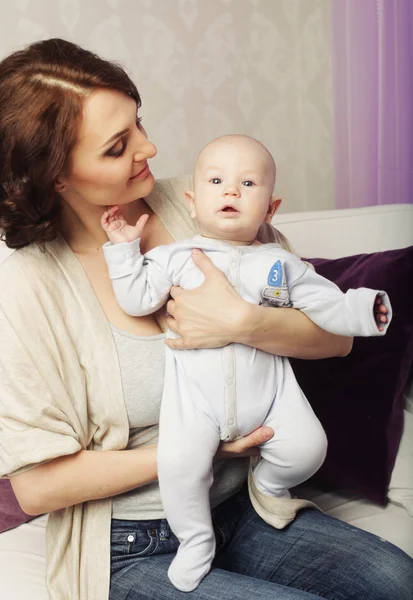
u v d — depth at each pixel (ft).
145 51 9.96
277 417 4.39
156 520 4.54
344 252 6.91
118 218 4.49
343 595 4.39
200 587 4.19
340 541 4.54
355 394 5.81
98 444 4.63
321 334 4.56
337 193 10.29
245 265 4.41
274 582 4.59
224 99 10.72
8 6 9.05
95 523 4.51
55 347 4.38
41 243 4.58
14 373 4.30
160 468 4.17
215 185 4.36
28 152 4.15
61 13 9.34
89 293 4.54
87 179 4.30
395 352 5.89
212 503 4.70
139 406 4.49
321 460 4.45
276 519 4.66
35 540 5.37
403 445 5.78
